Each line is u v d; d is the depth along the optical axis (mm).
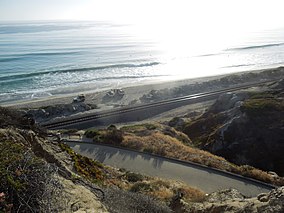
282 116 35250
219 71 95312
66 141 28625
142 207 9078
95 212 6207
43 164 5855
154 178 19359
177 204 12367
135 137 29406
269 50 143625
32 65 95750
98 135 29969
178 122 44469
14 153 5949
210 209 10898
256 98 43906
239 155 31750
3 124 10398
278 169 29359
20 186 5035
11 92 66062
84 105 52875
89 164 15203
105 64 101250
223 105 46781
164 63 108312
